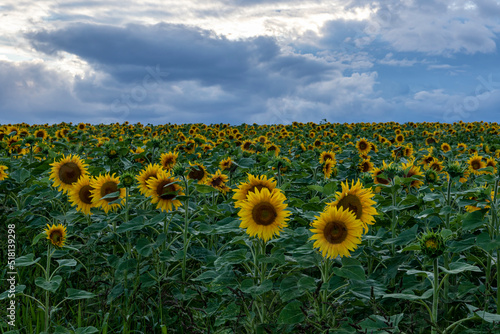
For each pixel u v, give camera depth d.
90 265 5.73
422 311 4.23
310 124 25.55
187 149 11.81
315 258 4.04
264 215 4.03
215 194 7.35
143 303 4.84
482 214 4.14
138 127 23.56
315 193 7.64
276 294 4.52
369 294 3.87
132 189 6.00
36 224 6.11
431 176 5.73
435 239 3.30
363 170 8.98
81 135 13.93
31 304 4.89
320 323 3.80
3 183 6.98
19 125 20.09
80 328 4.11
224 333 4.11
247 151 11.60
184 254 4.96
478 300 4.17
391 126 25.06
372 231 5.68
